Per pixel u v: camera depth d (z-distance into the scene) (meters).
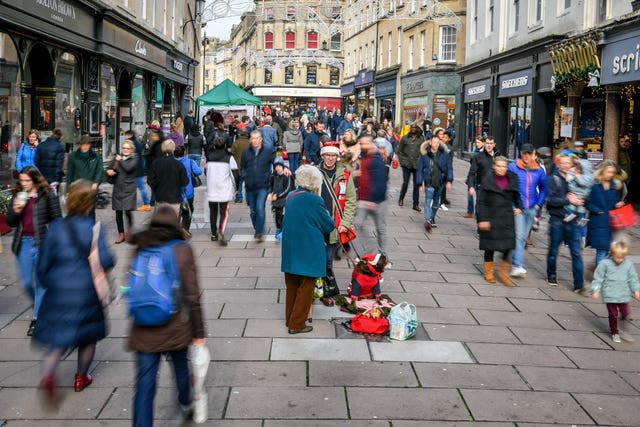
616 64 16.14
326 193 8.41
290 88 76.50
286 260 7.21
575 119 19.47
